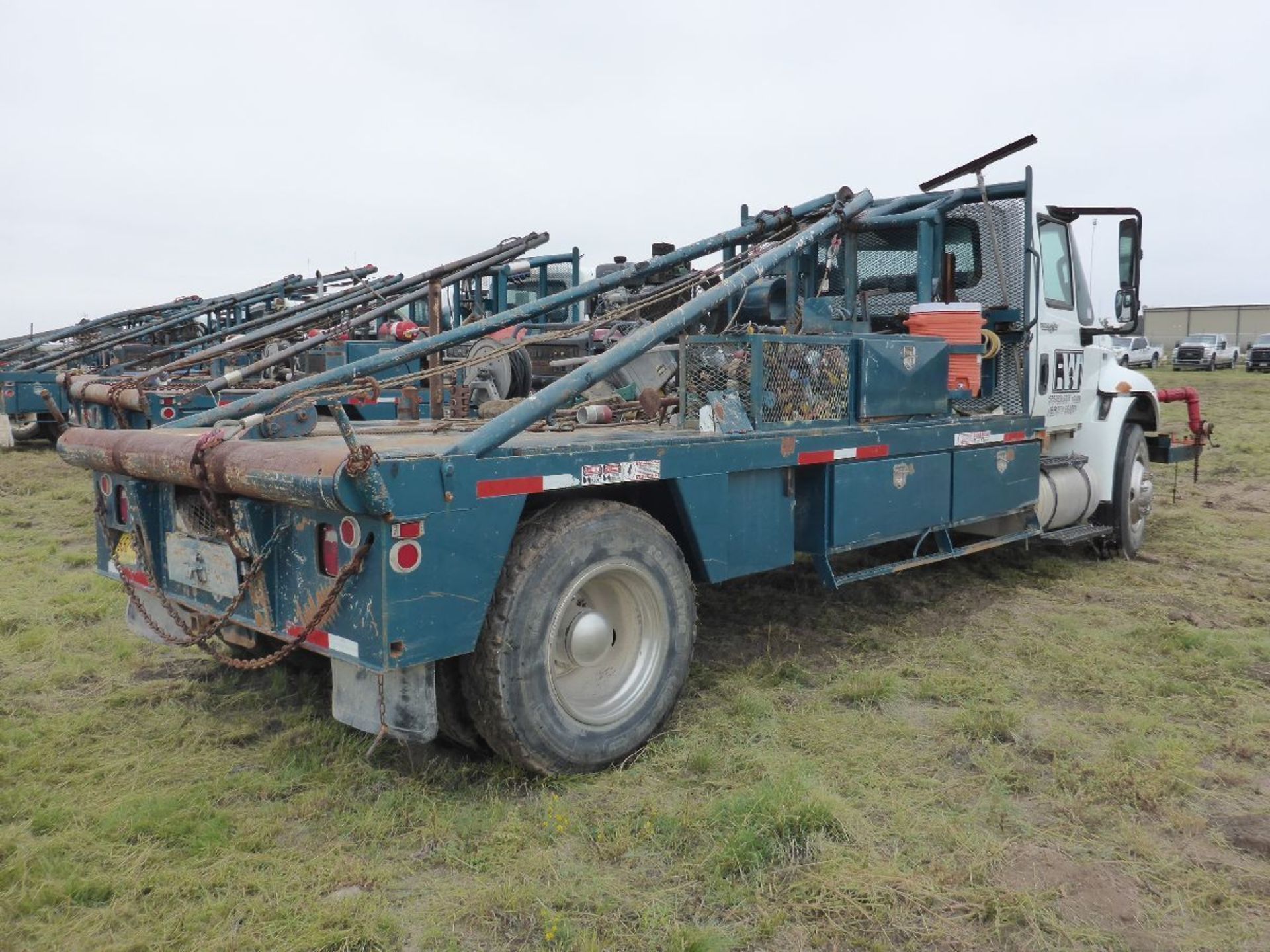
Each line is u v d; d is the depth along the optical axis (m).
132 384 7.20
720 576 3.98
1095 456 6.86
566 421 4.38
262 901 2.58
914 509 5.04
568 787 3.29
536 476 3.24
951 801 3.20
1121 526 7.01
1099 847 2.93
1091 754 3.57
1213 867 2.85
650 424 4.63
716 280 6.48
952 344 5.55
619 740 3.48
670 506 3.87
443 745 3.60
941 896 2.64
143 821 2.94
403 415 5.35
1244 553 7.33
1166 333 61.41
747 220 6.71
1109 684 4.32
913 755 3.56
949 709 4.07
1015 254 6.00
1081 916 2.59
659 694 3.63
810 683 4.34
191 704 4.02
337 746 3.57
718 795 3.21
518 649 3.18
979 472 5.52
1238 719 3.96
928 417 5.29
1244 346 55.62
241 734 3.66
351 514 2.90
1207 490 10.67
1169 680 4.35
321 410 8.77
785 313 6.53
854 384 4.75
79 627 5.03
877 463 4.76
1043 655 4.72
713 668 4.52
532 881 2.68
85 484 10.30
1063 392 6.46
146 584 3.76
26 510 8.78
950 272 6.02
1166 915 2.60
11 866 2.70
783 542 4.34
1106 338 7.27
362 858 2.81
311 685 4.22
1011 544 7.45
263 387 8.51
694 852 2.85
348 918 2.52
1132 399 7.12
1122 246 6.64
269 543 3.18
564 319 12.18
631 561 3.53
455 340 5.02
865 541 4.72
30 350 16.47
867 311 6.27
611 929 2.49
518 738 3.20
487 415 4.98
